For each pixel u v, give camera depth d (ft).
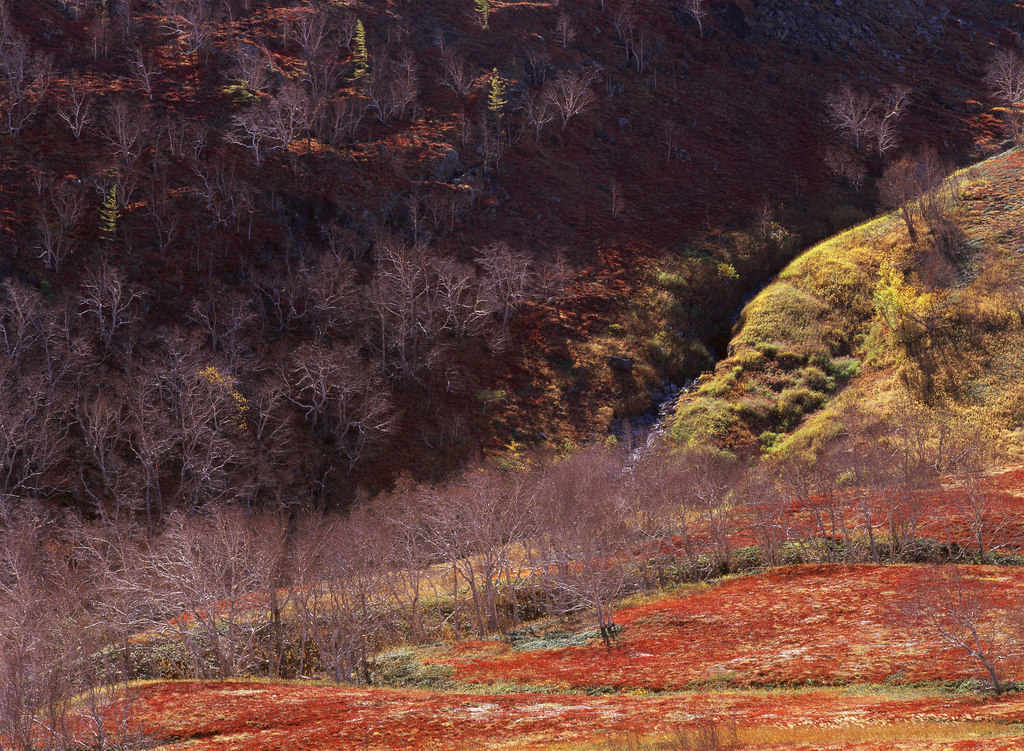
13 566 166.50
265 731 116.47
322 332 302.25
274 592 170.50
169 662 167.02
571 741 100.12
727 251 379.35
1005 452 218.79
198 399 254.88
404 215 355.77
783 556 193.98
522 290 347.56
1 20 361.71
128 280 289.12
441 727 112.98
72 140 328.70
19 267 276.41
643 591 189.06
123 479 235.20
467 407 300.61
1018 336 258.37
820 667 125.70
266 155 352.49
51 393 246.06
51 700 116.98
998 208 325.21
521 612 197.26
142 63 373.40
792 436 267.39
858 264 331.98
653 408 311.27
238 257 310.45
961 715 91.91
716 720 100.12
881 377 276.62
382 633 186.70
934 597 133.39
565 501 201.67
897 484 205.46
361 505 228.43
